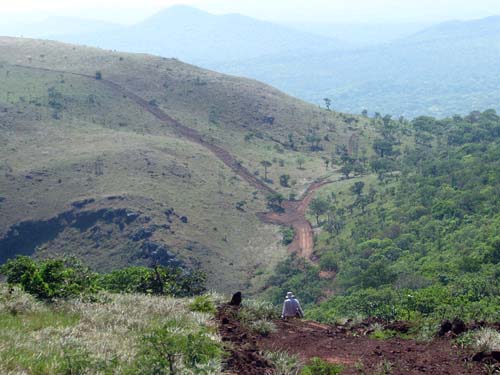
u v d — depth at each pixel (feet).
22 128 529.45
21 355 33.53
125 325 43.78
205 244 388.37
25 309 45.83
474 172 365.40
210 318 45.47
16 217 397.80
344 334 45.34
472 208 306.35
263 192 489.26
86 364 32.45
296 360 36.76
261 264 375.86
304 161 568.41
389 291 126.72
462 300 94.43
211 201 449.89
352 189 452.76
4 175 435.53
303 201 471.21
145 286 76.54
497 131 589.73
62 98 613.93
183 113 649.20
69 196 418.51
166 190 441.68
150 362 31.65
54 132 530.68
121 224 391.65
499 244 203.92
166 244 373.40
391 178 465.06
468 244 244.63
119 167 461.78
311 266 341.41
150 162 478.18
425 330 43.70
